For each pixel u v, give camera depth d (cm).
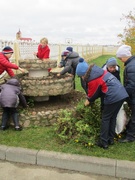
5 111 425
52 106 487
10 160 347
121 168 310
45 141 378
